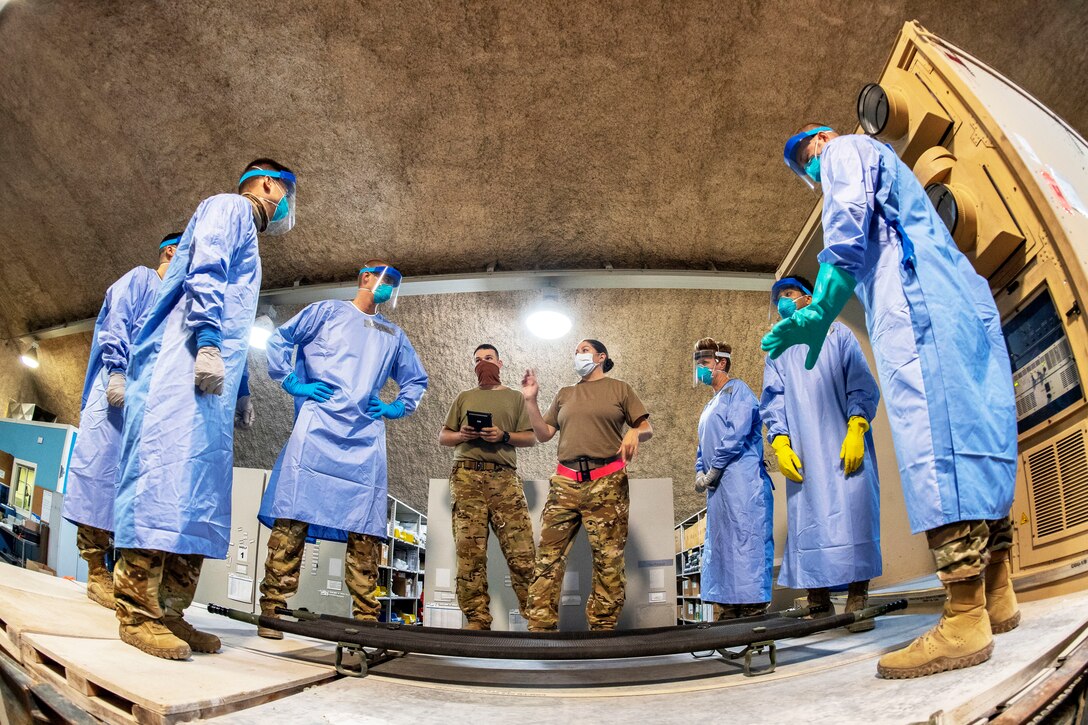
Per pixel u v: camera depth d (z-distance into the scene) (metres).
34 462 4.27
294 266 6.92
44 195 6.39
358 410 3.17
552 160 5.83
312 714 1.67
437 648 2.05
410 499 10.05
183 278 2.31
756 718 1.55
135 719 1.48
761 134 5.48
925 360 1.77
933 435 1.71
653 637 2.23
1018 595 2.27
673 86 5.16
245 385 2.88
